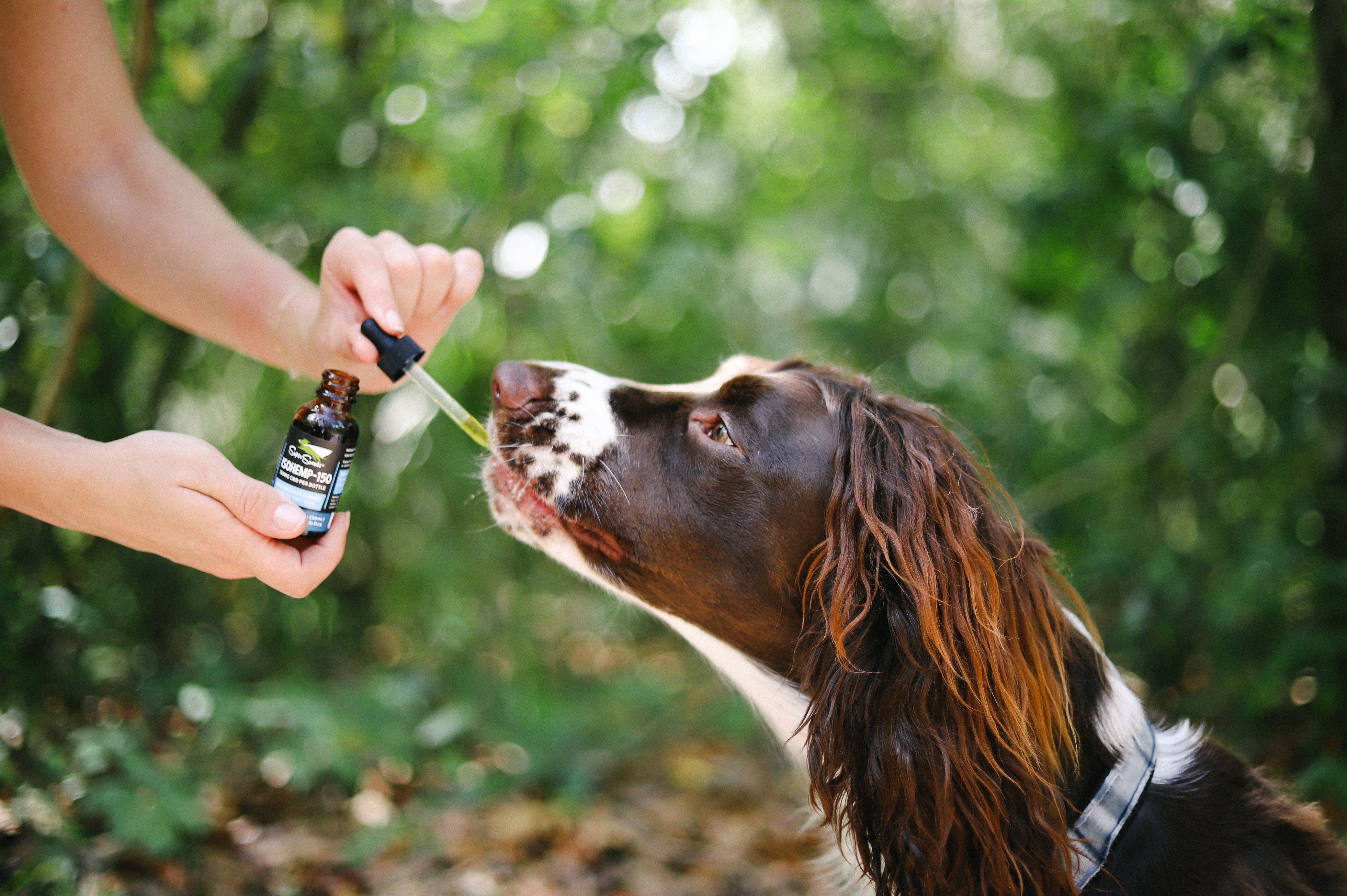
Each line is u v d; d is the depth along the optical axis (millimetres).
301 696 1192
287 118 1411
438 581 1543
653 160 1747
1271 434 1414
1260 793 845
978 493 846
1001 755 792
